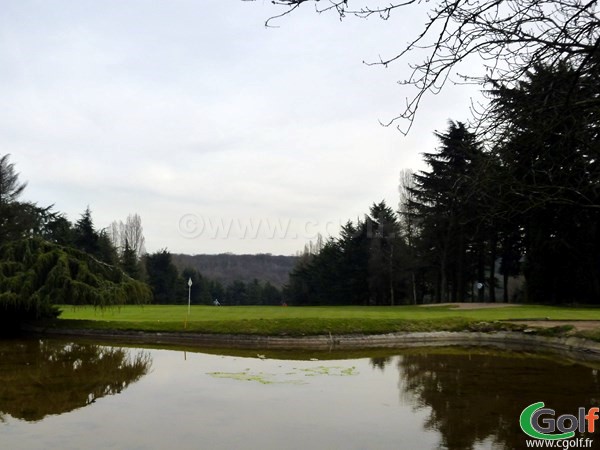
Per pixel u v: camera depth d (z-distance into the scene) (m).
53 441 6.30
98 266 20.89
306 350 15.98
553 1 4.16
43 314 19.83
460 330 18.47
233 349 16.08
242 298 78.31
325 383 10.06
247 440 6.35
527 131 4.88
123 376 10.76
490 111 5.05
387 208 48.06
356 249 49.56
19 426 6.97
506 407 8.05
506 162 5.14
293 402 8.40
